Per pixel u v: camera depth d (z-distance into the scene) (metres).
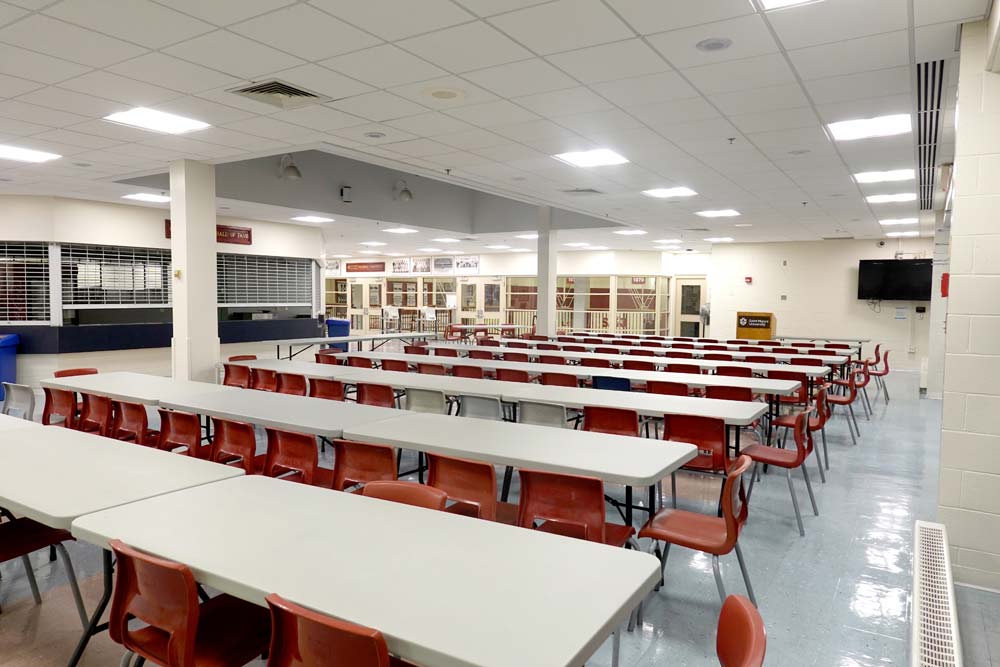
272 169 9.66
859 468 5.77
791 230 13.24
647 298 18.59
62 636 2.79
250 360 7.49
